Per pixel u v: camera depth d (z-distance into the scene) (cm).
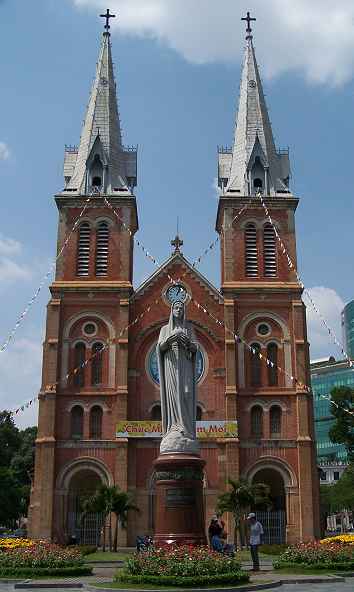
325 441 14925
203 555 2320
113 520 5316
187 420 2772
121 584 2200
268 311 5909
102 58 7069
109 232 6128
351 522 12469
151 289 5984
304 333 5856
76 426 5612
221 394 5697
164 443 2731
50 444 5441
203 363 5797
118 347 5756
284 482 5472
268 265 6078
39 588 2281
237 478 5362
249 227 6191
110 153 6494
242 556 4034
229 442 5466
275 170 6488
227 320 5822
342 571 2772
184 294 5947
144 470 5484
